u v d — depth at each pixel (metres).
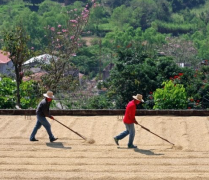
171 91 25.38
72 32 36.19
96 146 18.56
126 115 18.19
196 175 15.09
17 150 18.00
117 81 32.16
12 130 20.33
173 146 18.50
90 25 121.69
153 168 15.93
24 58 29.94
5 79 29.72
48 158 17.08
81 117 21.81
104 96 34.56
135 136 19.61
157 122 21.03
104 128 20.48
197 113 21.98
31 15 102.50
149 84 31.67
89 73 74.69
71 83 34.06
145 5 140.25
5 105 27.50
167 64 32.19
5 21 114.06
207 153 17.70
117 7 134.00
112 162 16.56
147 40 105.31
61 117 21.83
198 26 133.62
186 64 72.94
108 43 102.94
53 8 128.25
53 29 37.09
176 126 20.61
